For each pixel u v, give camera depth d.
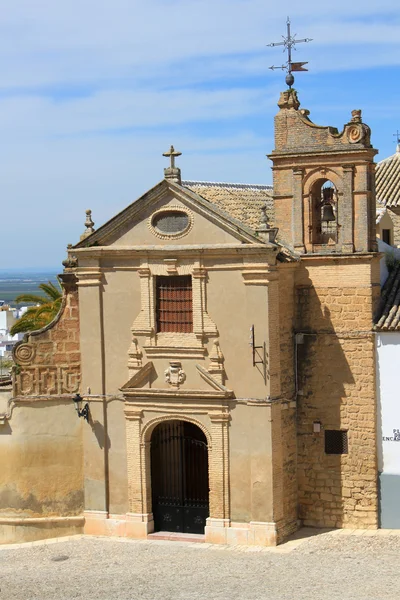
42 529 32.81
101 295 32.19
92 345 32.31
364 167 31.11
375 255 31.42
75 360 32.97
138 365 31.66
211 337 30.69
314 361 31.77
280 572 27.17
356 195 31.27
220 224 30.34
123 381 32.06
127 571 28.25
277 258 30.38
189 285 31.11
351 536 30.70
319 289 31.69
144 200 31.25
